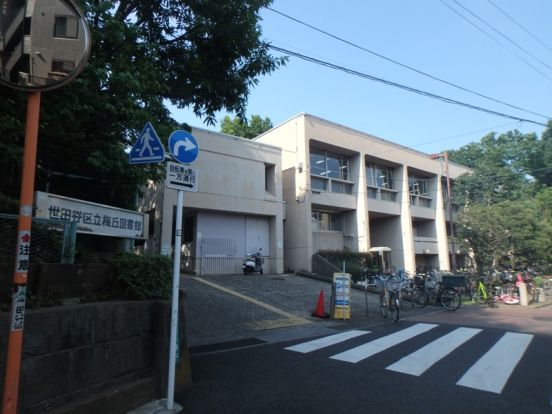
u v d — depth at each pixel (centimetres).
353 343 837
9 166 689
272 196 2195
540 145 4112
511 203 2512
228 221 2055
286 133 2397
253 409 471
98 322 442
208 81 949
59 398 389
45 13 335
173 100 1022
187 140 546
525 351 754
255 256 2055
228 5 884
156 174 856
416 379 583
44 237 497
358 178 2547
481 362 677
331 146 2434
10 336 290
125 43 754
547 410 465
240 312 1174
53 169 850
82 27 344
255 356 730
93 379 429
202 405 484
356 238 2480
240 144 2098
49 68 329
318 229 2456
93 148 766
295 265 2238
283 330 1006
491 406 477
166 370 516
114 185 889
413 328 1023
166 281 574
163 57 975
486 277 1811
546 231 2436
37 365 371
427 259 3234
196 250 1925
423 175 3222
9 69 317
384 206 2731
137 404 470
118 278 531
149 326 519
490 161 3616
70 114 620
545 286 1995
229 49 951
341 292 1196
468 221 2442
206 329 970
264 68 984
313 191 2295
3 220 453
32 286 443
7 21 322
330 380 579
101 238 820
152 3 930
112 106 683
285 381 576
